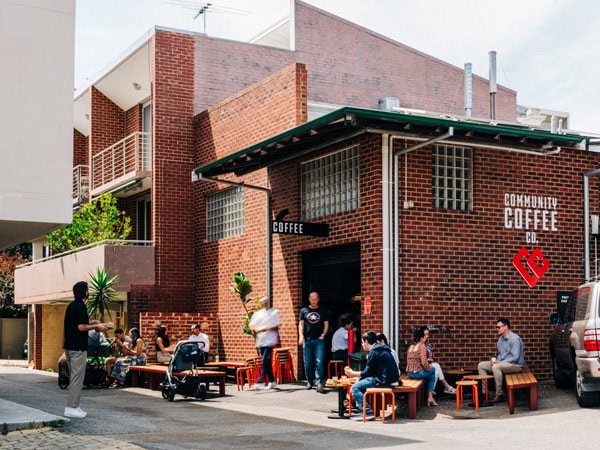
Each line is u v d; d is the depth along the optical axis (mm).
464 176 16062
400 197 15266
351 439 10172
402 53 27562
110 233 23453
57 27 11688
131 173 22609
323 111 21344
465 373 14383
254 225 19578
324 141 15164
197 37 22984
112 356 18797
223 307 20859
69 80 11672
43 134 11461
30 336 29531
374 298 15008
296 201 17797
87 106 28094
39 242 30562
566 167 17078
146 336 19922
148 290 21625
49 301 25891
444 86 28469
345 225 16047
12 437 10008
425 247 15375
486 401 13484
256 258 19453
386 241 14984
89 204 23922
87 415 12414
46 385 18969
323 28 25812
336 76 25906
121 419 12016
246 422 11836
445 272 15516
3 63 11305
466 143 14727
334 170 16750
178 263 22109
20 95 11375
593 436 10227
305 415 12727
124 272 21344
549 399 13867
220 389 15688
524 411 12742
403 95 27438
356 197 15969
